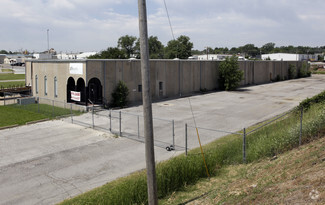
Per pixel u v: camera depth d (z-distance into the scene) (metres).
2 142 17.19
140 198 8.65
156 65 33.38
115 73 28.97
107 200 8.23
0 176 12.40
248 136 13.89
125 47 103.19
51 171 12.91
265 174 9.17
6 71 85.38
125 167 13.22
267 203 6.75
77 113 25.12
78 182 11.73
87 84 26.62
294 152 10.79
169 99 33.78
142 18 7.08
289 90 43.09
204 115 24.45
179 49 102.19
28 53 170.50
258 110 26.62
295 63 68.25
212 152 12.05
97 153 15.16
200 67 40.34
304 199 6.25
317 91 41.59
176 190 9.88
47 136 18.36
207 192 9.37
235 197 7.83
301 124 12.16
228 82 42.06
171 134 18.56
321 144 10.21
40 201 10.23
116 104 28.56
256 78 54.31
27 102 30.48
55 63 30.06
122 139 17.55
